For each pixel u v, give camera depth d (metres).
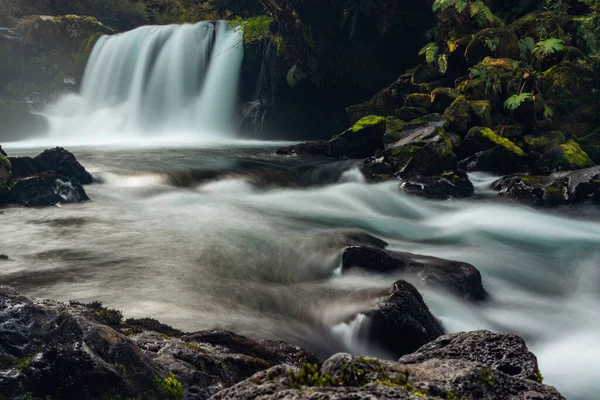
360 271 8.74
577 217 13.83
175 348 4.52
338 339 6.95
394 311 6.67
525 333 7.86
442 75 22.81
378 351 6.64
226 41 30.88
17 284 7.77
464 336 3.99
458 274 8.62
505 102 19.28
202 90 31.61
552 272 10.48
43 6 38.69
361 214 14.23
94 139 29.78
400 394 1.90
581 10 23.20
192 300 7.54
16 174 13.62
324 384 2.25
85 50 34.22
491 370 2.60
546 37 21.25
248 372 4.65
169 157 20.30
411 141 17.64
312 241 10.59
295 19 26.31
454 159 17.14
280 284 8.56
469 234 12.77
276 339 6.60
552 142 18.00
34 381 3.50
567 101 19.53
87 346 3.62
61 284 7.83
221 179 16.55
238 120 30.70
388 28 24.31
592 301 9.16
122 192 14.52
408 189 15.68
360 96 28.52
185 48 31.88
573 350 7.26
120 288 7.80
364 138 19.78
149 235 10.75
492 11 24.75
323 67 27.22
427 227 13.50
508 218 13.80
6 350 3.67
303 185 17.28
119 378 3.58
